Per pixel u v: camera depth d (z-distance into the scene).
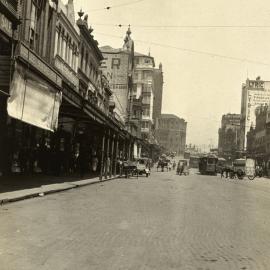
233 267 7.82
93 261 7.73
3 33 20.33
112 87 82.31
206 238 10.67
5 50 20.84
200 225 12.81
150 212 15.28
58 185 23.09
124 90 82.44
